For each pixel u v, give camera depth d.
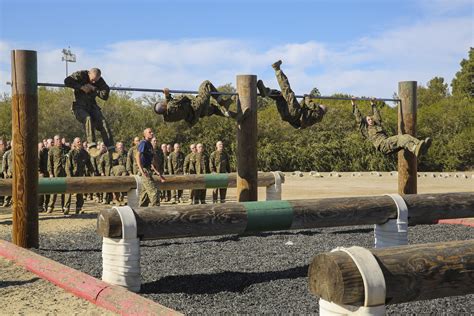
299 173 34.50
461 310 5.53
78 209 15.17
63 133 41.94
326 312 3.95
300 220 7.70
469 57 60.81
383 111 43.16
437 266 4.03
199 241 10.02
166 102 9.32
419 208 8.68
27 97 8.79
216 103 10.05
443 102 47.09
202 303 6.04
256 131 10.38
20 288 6.54
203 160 17.92
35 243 9.00
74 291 6.27
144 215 6.70
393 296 3.90
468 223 11.91
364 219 8.06
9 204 17.02
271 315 5.52
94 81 9.27
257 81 10.29
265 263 8.02
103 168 18.25
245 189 10.33
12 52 8.81
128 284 6.51
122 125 42.78
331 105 46.69
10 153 16.38
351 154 38.00
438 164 40.53
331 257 3.85
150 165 10.70
